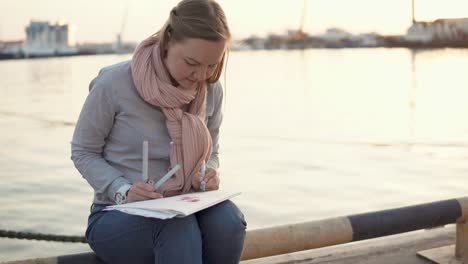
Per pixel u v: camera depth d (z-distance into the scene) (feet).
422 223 10.85
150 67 7.70
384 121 59.26
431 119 59.77
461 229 11.34
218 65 8.11
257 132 51.93
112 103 7.80
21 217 24.35
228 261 7.48
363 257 11.78
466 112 64.18
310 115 64.80
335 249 12.21
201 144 7.92
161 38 7.61
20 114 64.34
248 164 36.86
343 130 53.26
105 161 7.96
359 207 26.35
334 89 96.07
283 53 261.03
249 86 103.81
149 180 7.75
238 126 55.93
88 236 7.86
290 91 93.86
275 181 31.83
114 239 7.48
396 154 40.19
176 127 7.84
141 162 7.95
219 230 7.34
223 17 7.41
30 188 29.89
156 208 6.86
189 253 7.05
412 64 158.40
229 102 78.07
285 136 49.55
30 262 8.14
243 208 26.08
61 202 27.25
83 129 7.89
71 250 20.43
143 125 7.85
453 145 44.24
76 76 141.28
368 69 147.64
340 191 29.45
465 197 11.30
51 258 8.20
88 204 27.02
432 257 11.53
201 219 7.46
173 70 7.56
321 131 52.75
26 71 169.99
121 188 7.61
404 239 12.66
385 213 10.66
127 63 7.99
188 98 7.80
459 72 123.85
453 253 11.64
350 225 10.36
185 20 7.29
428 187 30.27
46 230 22.54
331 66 168.04
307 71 148.15
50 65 202.90
